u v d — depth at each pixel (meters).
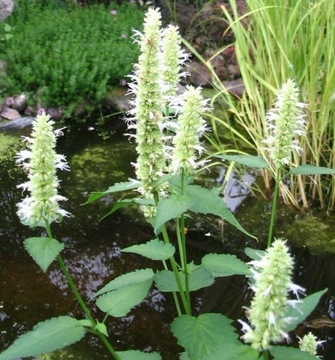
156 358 2.10
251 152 5.12
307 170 2.36
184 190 2.19
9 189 4.67
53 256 1.95
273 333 1.56
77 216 4.30
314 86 4.06
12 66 6.16
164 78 2.60
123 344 3.19
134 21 7.09
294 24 4.25
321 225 4.20
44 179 2.01
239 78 6.70
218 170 4.92
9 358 1.86
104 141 5.52
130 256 3.89
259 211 4.36
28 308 3.42
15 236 4.09
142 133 2.29
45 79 6.08
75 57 6.16
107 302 2.14
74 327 1.97
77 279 3.67
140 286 2.21
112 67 6.25
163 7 7.50
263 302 1.52
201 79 6.62
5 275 3.69
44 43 6.53
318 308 3.45
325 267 3.80
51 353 3.09
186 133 2.13
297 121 2.35
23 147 5.31
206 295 3.56
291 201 4.41
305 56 4.11
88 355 3.10
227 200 4.51
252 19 4.76
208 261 2.24
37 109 5.94
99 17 7.12
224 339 2.02
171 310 3.45
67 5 7.61
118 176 4.89
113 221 4.26
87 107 6.04
